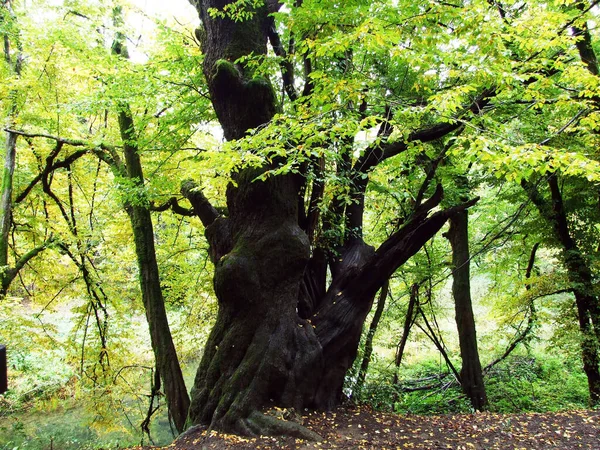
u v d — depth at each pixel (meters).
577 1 6.61
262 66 6.25
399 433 5.32
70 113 9.33
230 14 6.58
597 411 5.87
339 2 4.97
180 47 7.76
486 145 3.76
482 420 5.77
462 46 4.93
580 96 5.46
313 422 5.53
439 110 4.17
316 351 5.98
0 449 9.83
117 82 7.65
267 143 4.52
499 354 13.89
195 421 5.64
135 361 11.17
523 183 10.02
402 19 4.20
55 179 11.88
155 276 8.47
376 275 6.93
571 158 3.68
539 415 5.86
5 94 8.90
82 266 10.38
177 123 8.06
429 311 13.41
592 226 10.57
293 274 6.12
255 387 5.46
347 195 6.50
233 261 5.91
